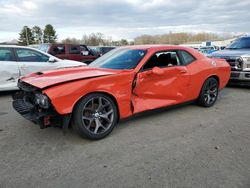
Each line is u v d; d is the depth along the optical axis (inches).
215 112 196.9
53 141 142.0
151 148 132.3
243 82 278.8
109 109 146.9
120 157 122.6
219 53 305.9
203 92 202.5
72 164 116.2
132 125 166.9
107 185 99.5
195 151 128.2
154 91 166.1
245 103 226.4
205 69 199.2
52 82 132.0
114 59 176.6
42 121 130.3
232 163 115.4
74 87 130.3
